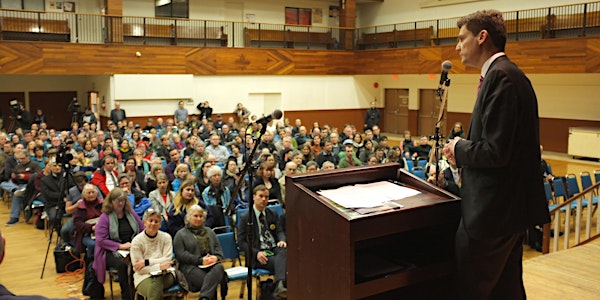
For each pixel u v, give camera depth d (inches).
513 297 75.6
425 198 74.7
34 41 629.3
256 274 195.0
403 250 82.7
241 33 788.0
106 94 700.7
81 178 265.3
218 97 745.0
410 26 808.3
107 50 666.8
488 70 69.7
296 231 74.9
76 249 228.2
